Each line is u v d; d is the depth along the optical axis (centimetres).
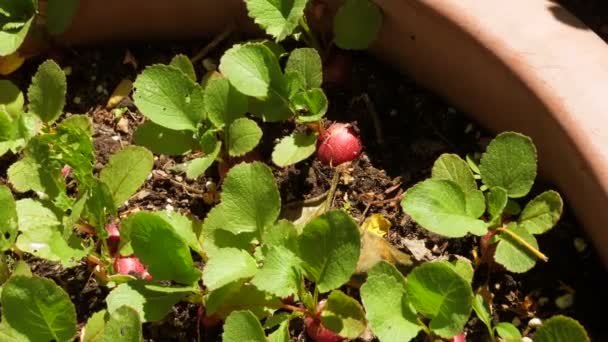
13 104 55
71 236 49
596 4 53
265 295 47
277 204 47
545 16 46
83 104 57
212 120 51
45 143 49
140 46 58
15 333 46
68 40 58
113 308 46
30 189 54
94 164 53
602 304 47
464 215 46
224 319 48
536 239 48
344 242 44
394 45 52
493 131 51
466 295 42
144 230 46
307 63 50
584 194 45
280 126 54
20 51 58
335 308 46
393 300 44
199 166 49
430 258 49
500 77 46
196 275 47
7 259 52
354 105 54
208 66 57
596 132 43
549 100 44
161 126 52
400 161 52
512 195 46
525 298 47
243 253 46
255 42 54
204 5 55
